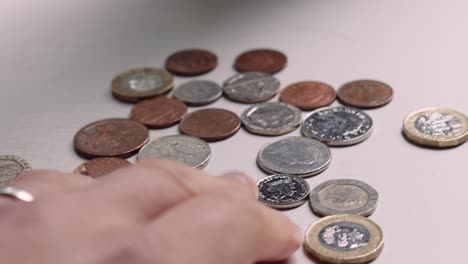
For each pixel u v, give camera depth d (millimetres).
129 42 437
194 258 253
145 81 396
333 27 431
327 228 305
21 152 360
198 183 275
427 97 371
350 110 365
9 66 423
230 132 358
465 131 344
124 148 353
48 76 412
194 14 458
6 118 383
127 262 249
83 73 412
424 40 412
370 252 295
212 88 389
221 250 258
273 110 369
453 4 439
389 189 324
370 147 346
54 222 257
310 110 371
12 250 253
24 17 470
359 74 392
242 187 281
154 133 366
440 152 339
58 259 251
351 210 314
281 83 391
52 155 357
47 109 387
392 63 397
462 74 383
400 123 358
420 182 325
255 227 269
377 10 442
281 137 356
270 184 329
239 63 406
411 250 298
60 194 266
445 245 299
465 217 308
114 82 396
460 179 325
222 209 263
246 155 348
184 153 347
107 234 256
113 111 382
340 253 296
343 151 345
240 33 435
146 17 460
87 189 268
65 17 466
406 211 313
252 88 385
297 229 287
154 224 257
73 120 378
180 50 424
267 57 409
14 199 277
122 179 270
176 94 386
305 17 443
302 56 410
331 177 332
